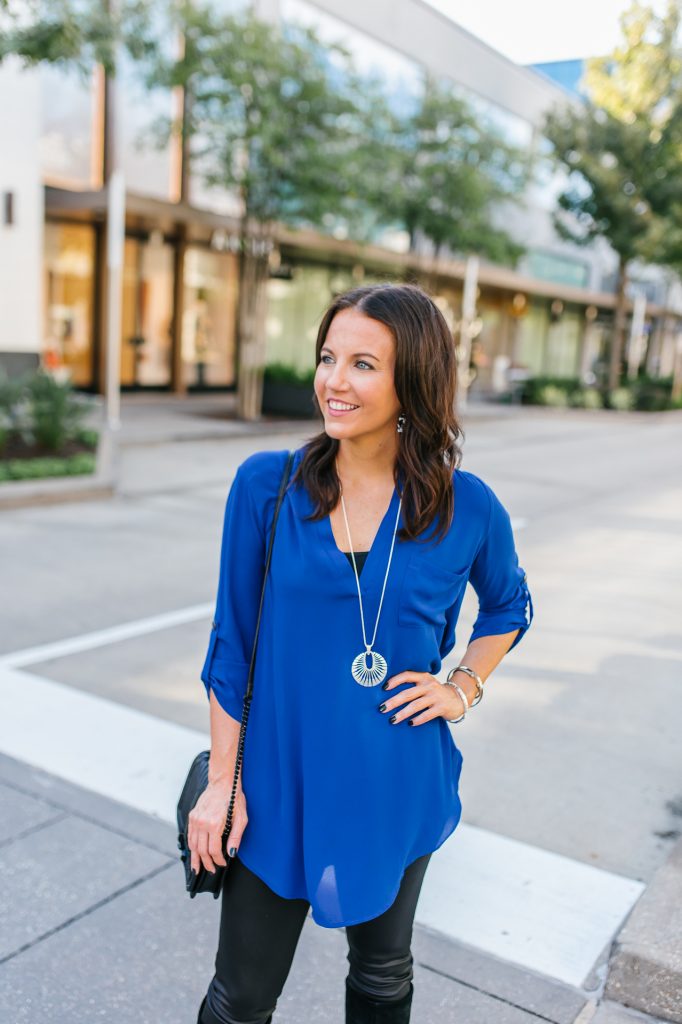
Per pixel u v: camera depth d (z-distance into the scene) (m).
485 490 1.69
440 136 19.03
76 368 19.06
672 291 41.38
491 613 1.83
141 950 2.62
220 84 14.17
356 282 20.80
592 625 5.90
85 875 2.96
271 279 21.34
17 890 2.86
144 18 10.78
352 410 1.54
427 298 1.59
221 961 1.69
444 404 1.58
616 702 4.62
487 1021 2.39
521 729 4.24
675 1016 2.41
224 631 1.64
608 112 24.11
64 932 2.68
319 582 1.55
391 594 1.57
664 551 8.14
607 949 2.69
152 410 17.44
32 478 9.63
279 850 1.59
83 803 3.40
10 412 10.90
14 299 15.50
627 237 25.12
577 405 26.19
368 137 15.57
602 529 9.02
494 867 3.09
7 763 3.69
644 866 3.14
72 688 4.53
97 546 7.58
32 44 8.85
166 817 3.33
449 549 1.62
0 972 2.50
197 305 21.28
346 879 1.57
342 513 1.59
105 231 18.73
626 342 38.78
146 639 5.33
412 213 18.88
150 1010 2.39
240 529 1.64
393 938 1.69
